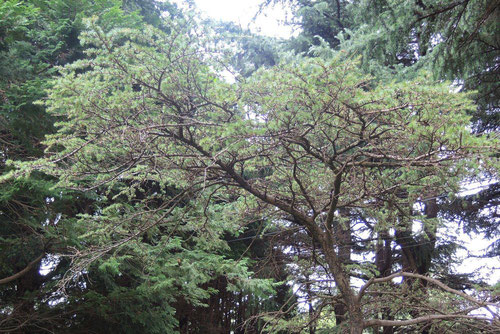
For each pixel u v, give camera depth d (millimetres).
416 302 6387
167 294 8930
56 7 10633
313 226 5699
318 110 4652
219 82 4875
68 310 8852
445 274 11898
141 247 7473
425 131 4379
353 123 4898
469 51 8031
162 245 7363
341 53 4582
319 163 6129
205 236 7324
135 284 9469
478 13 7414
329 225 5625
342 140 5762
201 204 6406
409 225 8266
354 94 4531
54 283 8625
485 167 4496
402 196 7609
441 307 5762
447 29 7645
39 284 9656
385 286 6672
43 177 8328
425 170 5266
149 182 10078
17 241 8070
